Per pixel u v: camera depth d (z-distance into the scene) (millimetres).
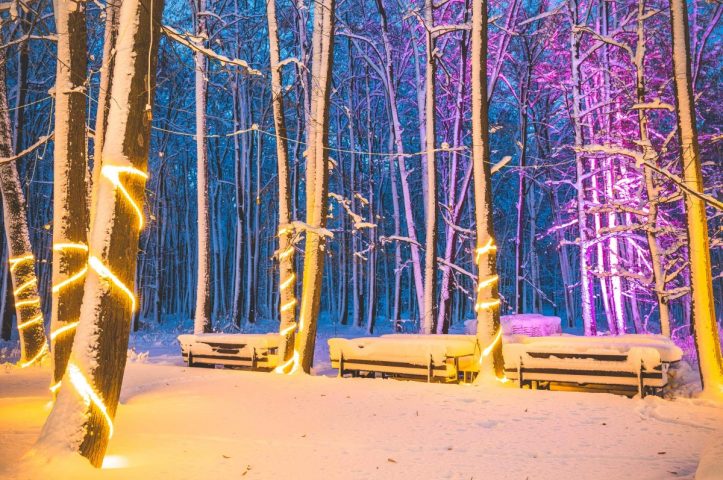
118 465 5484
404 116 36344
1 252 24359
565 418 7977
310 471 5512
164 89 35281
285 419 7871
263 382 11023
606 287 24125
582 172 21562
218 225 37969
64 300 8570
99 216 5648
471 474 5438
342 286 37062
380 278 46344
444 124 26547
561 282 51031
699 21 22656
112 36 10430
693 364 14039
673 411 8328
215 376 11852
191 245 43594
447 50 25156
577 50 21781
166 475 5246
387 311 43031
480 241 11875
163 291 39531
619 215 23406
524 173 26719
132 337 25906
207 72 19062
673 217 21938
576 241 20953
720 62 23750
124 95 5766
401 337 13945
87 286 5594
